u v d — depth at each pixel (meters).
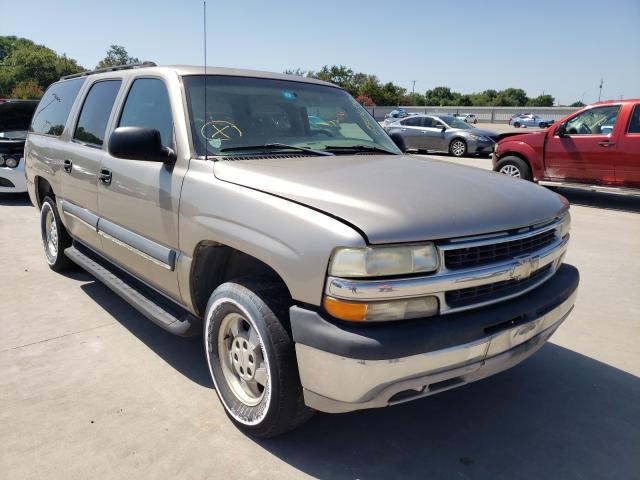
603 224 8.16
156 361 3.60
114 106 3.91
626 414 3.09
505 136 10.99
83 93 4.57
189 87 3.29
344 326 2.21
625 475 2.57
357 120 3.97
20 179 9.27
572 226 8.01
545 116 53.53
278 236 2.39
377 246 2.17
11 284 5.05
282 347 2.46
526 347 2.60
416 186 2.57
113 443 2.71
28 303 4.57
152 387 3.26
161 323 3.27
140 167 3.37
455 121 18.64
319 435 2.83
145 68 3.73
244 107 3.38
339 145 3.57
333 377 2.25
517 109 54.38
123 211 3.58
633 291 5.13
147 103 3.55
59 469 2.52
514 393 3.29
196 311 3.10
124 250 3.68
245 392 2.84
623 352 3.86
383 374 2.17
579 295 5.00
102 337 3.94
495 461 2.65
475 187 2.69
